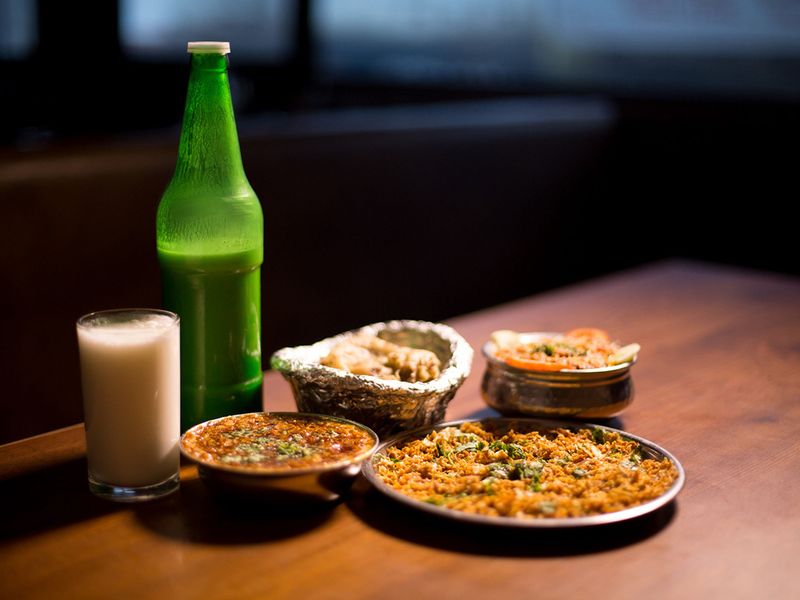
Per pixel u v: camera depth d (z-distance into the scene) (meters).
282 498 0.97
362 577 0.88
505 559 0.91
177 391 1.06
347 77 4.84
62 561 0.90
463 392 1.42
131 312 1.08
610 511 0.96
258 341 1.20
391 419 1.15
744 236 3.45
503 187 3.24
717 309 1.92
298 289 2.69
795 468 1.16
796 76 3.61
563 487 1.00
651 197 3.67
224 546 0.93
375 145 2.80
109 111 4.44
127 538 0.95
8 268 2.11
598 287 2.09
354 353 1.24
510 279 3.38
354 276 2.85
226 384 1.17
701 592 0.87
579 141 3.51
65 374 2.27
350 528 0.97
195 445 1.02
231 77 4.46
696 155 3.52
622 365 1.25
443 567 0.90
